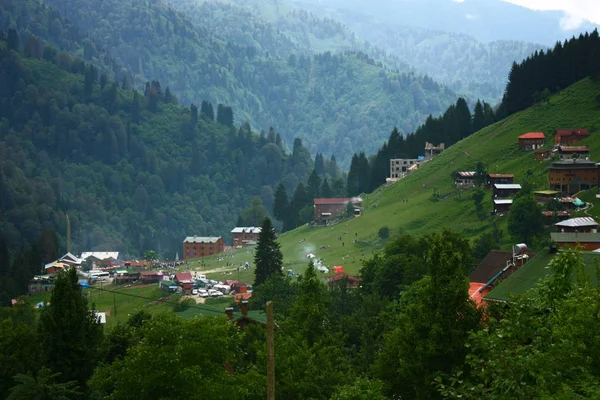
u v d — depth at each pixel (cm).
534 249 15825
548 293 4666
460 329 5559
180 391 5359
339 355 7250
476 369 4078
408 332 5800
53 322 7025
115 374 5609
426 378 5384
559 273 4688
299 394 6138
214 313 9625
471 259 11200
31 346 7281
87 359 7056
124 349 7450
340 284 12356
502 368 3750
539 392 3512
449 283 5734
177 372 5369
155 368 5388
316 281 8175
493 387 3731
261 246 17025
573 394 3353
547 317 4391
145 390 5372
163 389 5444
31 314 12044
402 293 8894
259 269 16950
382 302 9700
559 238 10956
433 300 5759
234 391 5500
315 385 6172
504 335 4081
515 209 17850
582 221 15188
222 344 5759
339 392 5238
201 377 5412
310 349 6844
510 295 4594
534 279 6988
